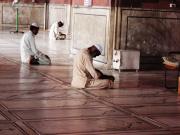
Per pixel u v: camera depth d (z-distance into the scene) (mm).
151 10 10281
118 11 9953
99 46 7520
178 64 7906
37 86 7477
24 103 6238
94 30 10594
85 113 5852
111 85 7633
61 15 19484
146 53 10352
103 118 5648
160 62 10492
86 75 7539
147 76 9211
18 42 14742
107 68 9969
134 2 10070
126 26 10078
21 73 8680
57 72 8977
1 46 13328
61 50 13047
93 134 4945
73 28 11648
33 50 9969
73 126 5219
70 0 18719
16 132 4887
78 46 11383
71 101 6500
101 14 10273
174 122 5625
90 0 10750
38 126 5148
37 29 10094
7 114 5629
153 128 5312
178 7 10586
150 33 10352
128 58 9656
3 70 8945
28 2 20641
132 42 10188
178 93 7469
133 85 8055
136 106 6402
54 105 6199
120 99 6812
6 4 20391
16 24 20344
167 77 9172
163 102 6766
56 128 5102
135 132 5102
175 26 10609
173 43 10633
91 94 7066
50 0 20562
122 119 5652
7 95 6707
